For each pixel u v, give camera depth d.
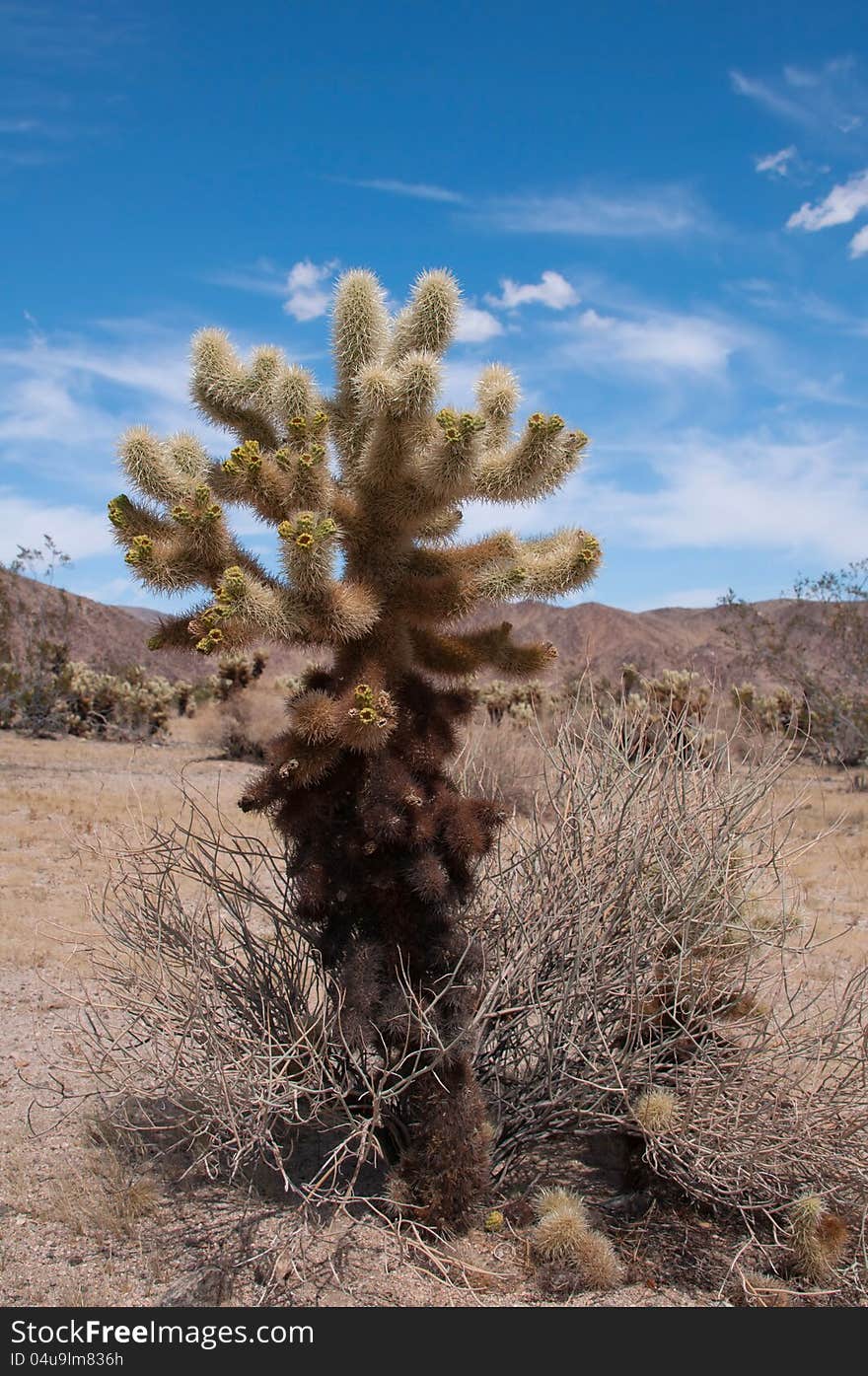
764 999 4.10
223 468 3.24
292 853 3.88
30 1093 4.71
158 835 4.22
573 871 3.84
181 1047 3.61
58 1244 3.46
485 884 4.26
